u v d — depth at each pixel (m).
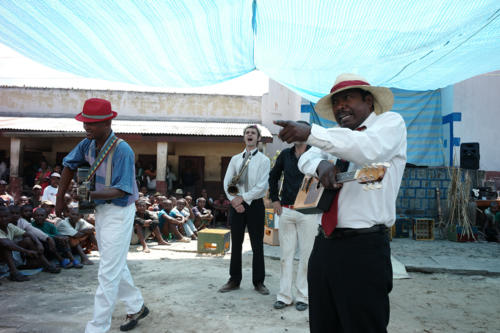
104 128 2.84
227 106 15.28
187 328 3.21
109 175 2.81
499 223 8.71
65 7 3.77
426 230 8.86
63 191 3.06
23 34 4.38
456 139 11.44
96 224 2.88
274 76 6.39
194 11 3.90
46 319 3.34
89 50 4.79
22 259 5.37
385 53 4.91
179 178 15.18
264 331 3.17
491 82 11.58
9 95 14.83
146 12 3.87
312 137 1.44
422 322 3.50
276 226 7.36
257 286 4.34
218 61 5.29
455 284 5.02
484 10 3.90
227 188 4.38
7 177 13.84
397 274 5.38
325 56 5.08
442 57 5.68
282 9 3.97
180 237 8.30
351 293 1.64
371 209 1.68
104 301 2.72
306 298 3.81
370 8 3.81
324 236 1.80
